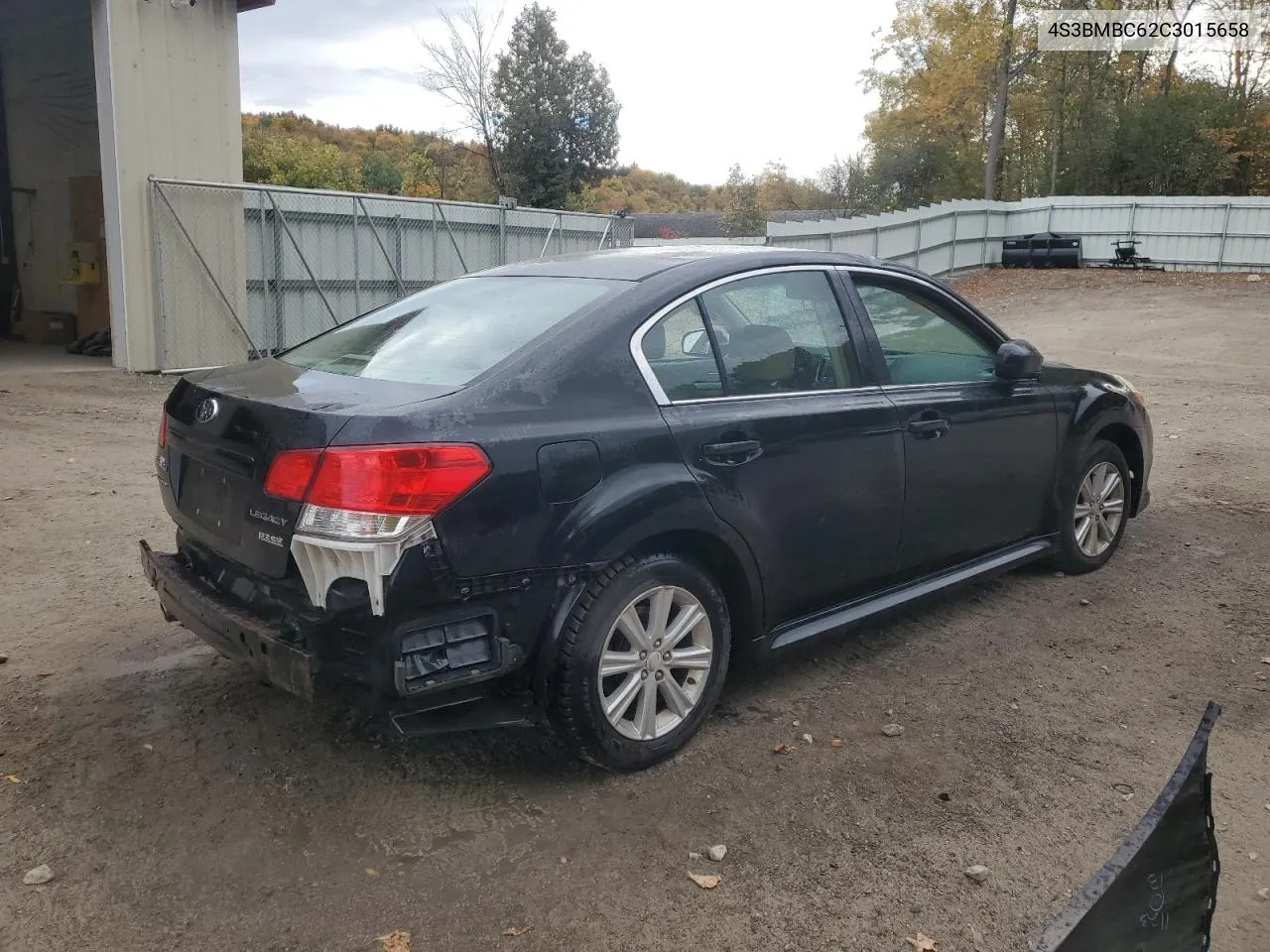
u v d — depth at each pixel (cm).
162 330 1266
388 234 1565
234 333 1357
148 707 384
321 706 387
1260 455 840
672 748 352
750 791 334
